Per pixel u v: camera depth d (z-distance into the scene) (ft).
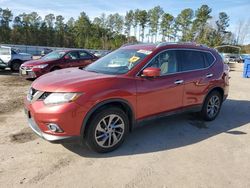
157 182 11.75
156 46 16.80
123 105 14.48
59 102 12.59
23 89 31.63
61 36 294.87
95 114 13.38
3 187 10.93
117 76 14.51
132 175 12.22
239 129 19.06
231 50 295.48
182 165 13.34
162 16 296.30
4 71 52.01
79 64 40.11
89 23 302.25
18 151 14.06
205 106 19.66
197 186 11.58
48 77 14.65
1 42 266.57
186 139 16.71
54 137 12.76
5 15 272.92
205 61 19.42
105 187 11.23
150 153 14.51
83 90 12.93
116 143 14.55
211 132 18.17
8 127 17.51
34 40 279.69
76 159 13.47
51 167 12.61
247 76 60.23
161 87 15.92
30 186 11.05
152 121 16.15
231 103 27.78
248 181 12.14
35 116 12.95
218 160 14.06
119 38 270.67
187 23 285.43
